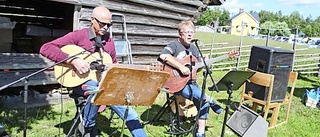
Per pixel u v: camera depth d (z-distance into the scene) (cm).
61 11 746
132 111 329
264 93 482
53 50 304
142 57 677
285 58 483
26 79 267
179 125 417
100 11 312
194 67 387
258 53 490
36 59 520
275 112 496
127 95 257
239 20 6003
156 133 429
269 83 465
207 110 389
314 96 645
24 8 784
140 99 266
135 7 616
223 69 1134
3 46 598
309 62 1298
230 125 449
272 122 498
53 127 416
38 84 493
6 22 596
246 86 511
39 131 400
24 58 511
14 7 771
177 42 393
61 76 314
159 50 709
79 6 516
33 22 796
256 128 419
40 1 775
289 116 562
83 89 308
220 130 461
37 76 500
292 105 637
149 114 501
